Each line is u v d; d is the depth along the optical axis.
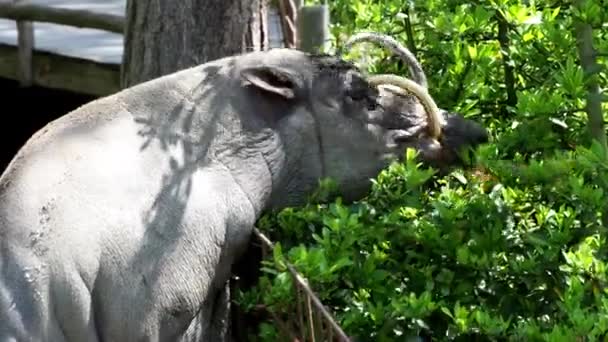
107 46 7.12
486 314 3.22
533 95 3.82
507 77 4.36
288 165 4.20
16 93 7.56
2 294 3.51
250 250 4.31
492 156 3.84
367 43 4.75
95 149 3.83
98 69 6.65
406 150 4.20
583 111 3.80
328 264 3.54
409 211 3.80
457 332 3.28
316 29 5.57
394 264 3.68
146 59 5.19
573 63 3.87
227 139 4.07
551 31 4.04
